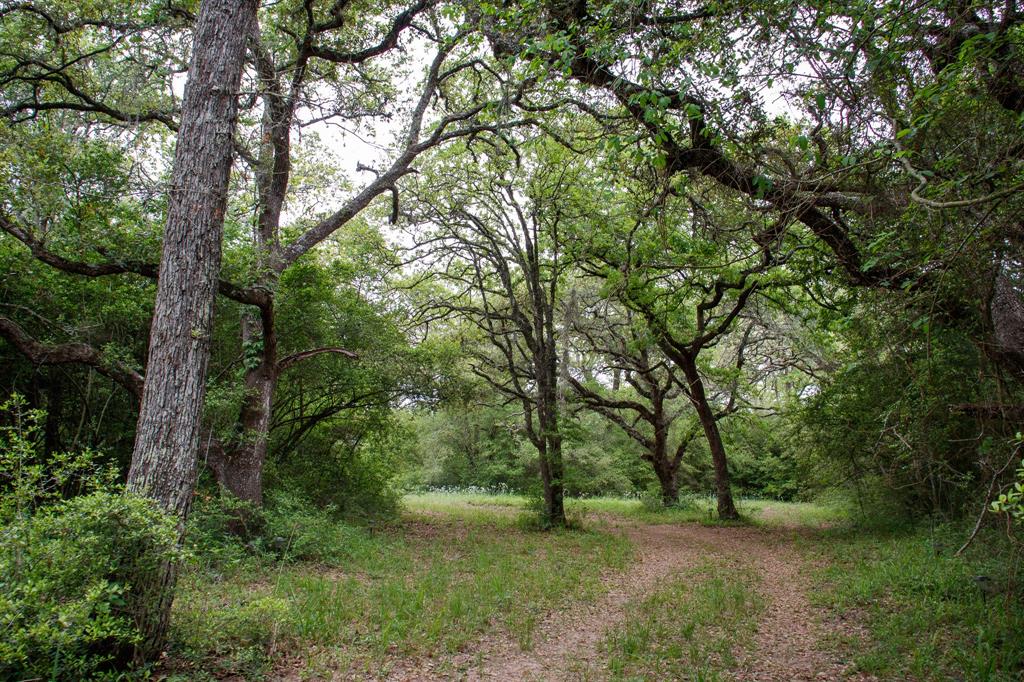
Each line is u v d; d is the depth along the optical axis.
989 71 4.80
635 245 14.87
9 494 4.48
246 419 11.34
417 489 35.69
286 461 16.19
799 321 19.42
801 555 12.73
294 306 14.49
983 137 5.02
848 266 7.51
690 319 21.61
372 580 9.25
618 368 23.59
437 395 18.55
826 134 5.88
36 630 3.74
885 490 15.65
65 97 11.49
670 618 7.38
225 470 10.89
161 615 5.02
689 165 6.91
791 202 6.32
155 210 9.78
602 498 33.38
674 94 6.10
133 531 4.70
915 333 6.75
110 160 9.41
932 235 5.37
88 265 9.13
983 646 5.77
